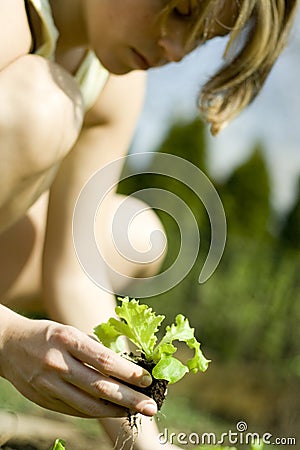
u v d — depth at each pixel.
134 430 3.03
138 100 3.64
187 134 14.44
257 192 14.39
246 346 10.81
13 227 3.49
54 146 2.70
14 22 2.74
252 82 3.19
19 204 2.84
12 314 2.37
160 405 2.31
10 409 4.56
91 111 3.46
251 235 14.27
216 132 3.25
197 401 8.54
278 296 10.98
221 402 8.56
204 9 2.74
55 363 2.21
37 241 3.54
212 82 3.08
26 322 2.33
